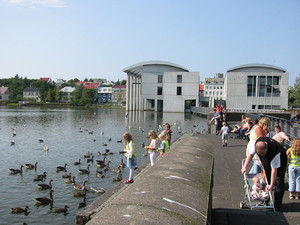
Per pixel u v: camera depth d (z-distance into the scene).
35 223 15.93
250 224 5.66
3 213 17.08
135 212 2.73
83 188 20.67
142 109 120.69
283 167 7.15
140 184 3.59
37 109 139.50
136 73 130.38
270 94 93.38
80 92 191.25
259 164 8.17
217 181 10.00
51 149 36.06
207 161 5.37
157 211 2.79
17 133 50.53
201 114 93.25
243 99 94.06
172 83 111.12
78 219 4.27
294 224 5.64
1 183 22.41
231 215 6.11
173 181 3.73
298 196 8.25
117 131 54.41
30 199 19.30
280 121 17.98
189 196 3.37
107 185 22.27
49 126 62.06
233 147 17.92
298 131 15.51
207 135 24.17
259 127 8.14
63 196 20.02
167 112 112.06
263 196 6.94
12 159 30.47
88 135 48.72
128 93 123.25
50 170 26.38
